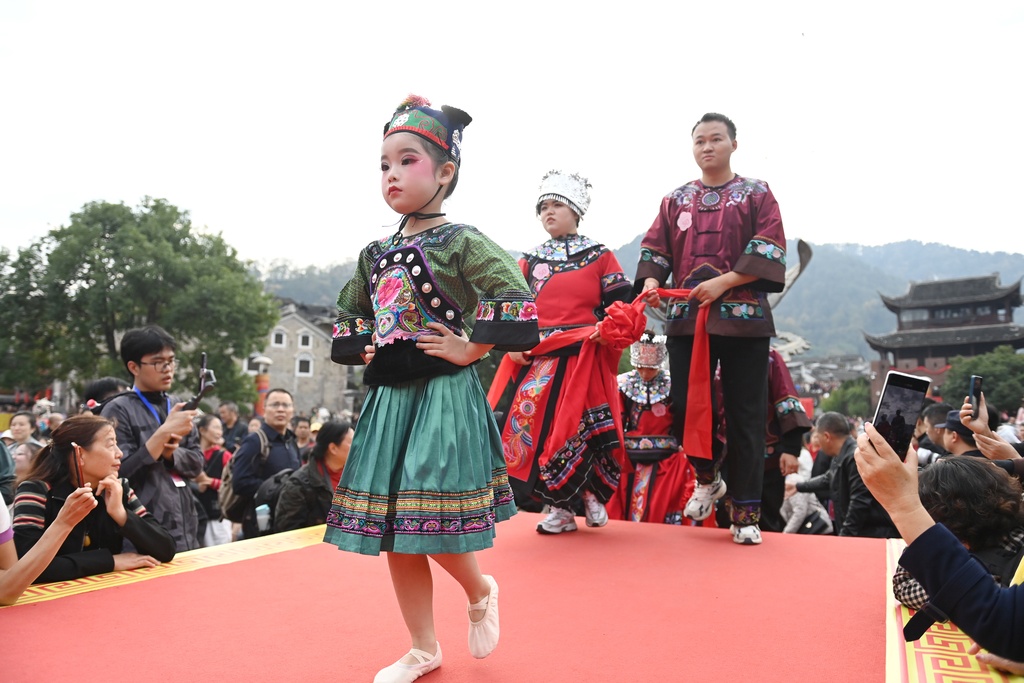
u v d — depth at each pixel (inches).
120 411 182.4
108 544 157.8
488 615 98.9
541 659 103.0
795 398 250.7
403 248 98.3
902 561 82.8
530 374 185.5
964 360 1422.2
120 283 1264.8
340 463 218.4
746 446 175.9
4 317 1294.3
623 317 172.9
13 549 131.2
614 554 165.6
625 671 99.0
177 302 1250.6
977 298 2434.8
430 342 93.7
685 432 178.7
